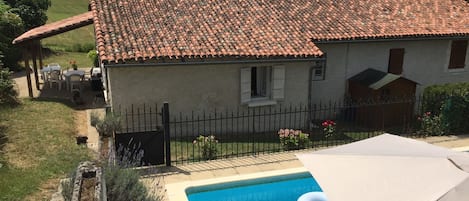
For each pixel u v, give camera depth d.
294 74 15.37
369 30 17.09
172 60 13.23
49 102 16.84
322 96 17.56
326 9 18.42
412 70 18.92
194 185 9.45
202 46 13.95
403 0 20.84
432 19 19.39
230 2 17.44
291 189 10.28
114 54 12.80
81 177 6.73
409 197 5.88
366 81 16.84
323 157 7.47
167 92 13.89
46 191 8.70
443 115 14.12
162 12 15.96
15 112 14.62
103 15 15.17
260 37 15.18
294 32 15.93
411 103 16.48
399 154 7.02
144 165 10.69
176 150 12.30
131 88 13.48
